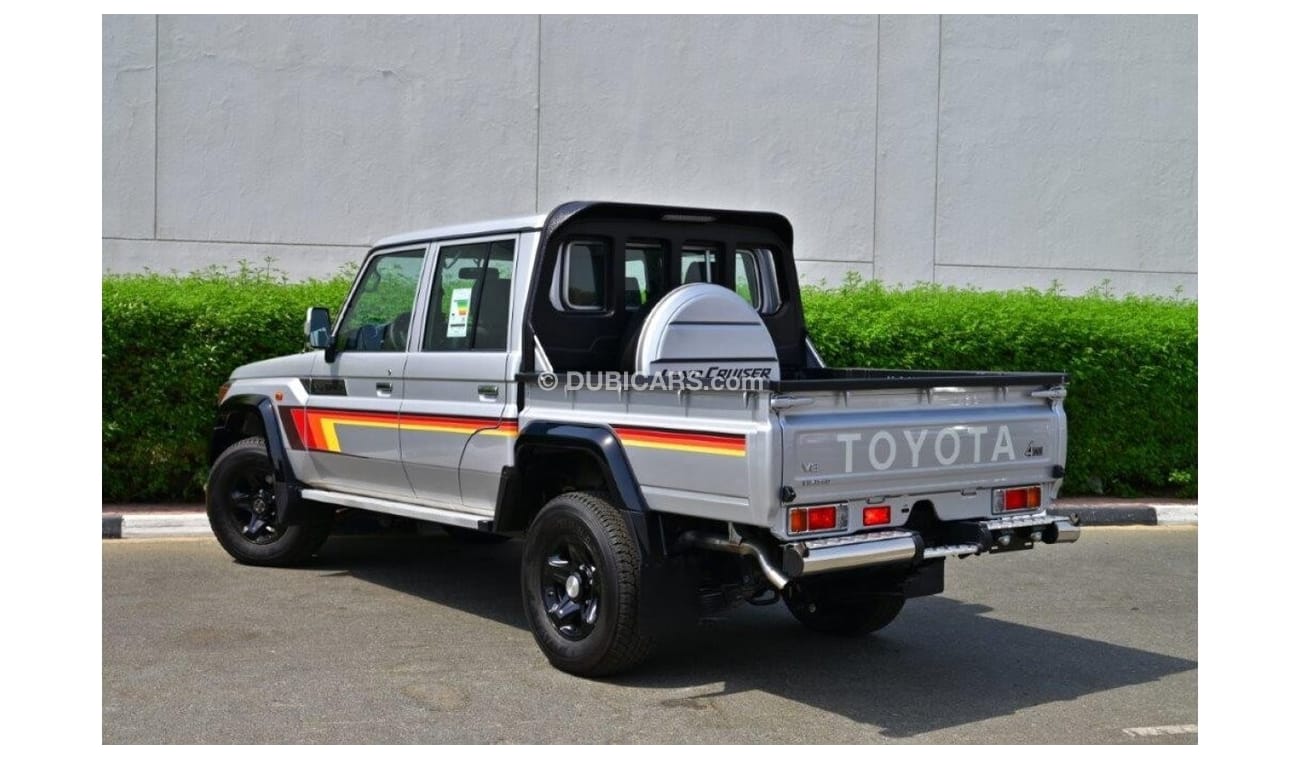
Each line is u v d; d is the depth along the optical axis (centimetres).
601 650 598
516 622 734
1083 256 1439
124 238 1188
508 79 1267
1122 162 1445
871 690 608
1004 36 1401
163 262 1198
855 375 762
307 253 1233
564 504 621
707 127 1316
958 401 603
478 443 695
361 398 795
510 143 1270
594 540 599
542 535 632
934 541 612
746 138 1328
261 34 1214
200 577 841
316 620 731
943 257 1393
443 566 895
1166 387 1142
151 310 1003
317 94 1230
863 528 563
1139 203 1453
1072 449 1142
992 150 1404
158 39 1190
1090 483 1160
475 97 1262
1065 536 631
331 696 586
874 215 1370
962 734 545
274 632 702
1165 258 1465
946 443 587
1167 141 1458
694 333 685
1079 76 1427
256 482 888
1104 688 614
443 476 729
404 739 529
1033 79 1414
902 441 570
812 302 1132
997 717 568
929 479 582
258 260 1221
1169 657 672
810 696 597
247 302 1032
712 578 616
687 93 1309
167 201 1198
